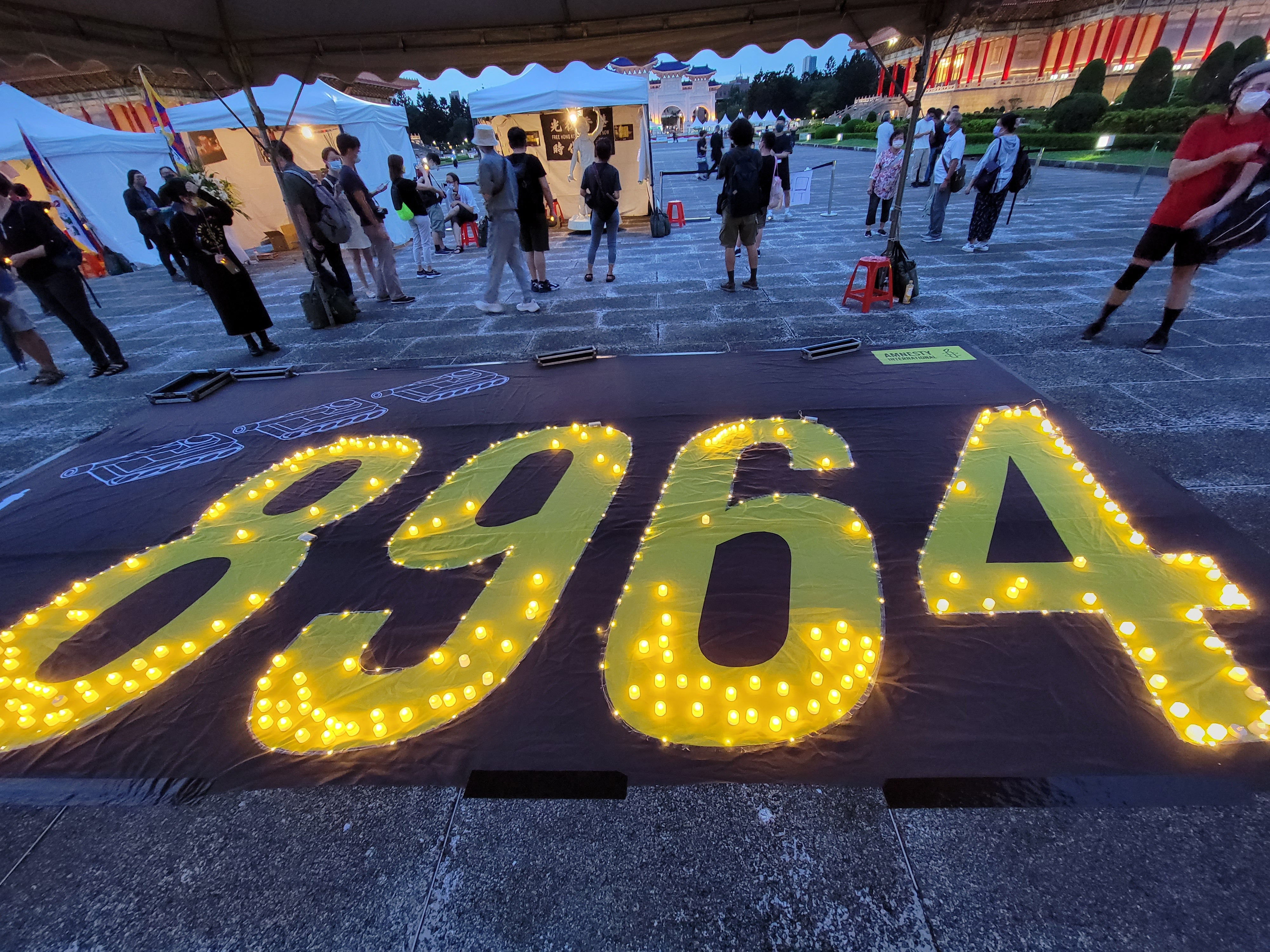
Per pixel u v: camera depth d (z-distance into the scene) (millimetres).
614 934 1520
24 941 1598
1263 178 3822
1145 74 19656
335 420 4605
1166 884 1532
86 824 1866
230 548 3135
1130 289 4590
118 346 6281
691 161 30625
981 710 1990
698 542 2904
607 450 3857
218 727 2148
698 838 1707
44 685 2381
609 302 7219
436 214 11312
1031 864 1594
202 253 5605
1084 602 2365
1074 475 3178
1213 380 4133
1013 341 5086
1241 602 2301
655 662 2256
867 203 13594
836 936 1488
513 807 1814
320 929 1573
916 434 3736
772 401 4340
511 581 2736
